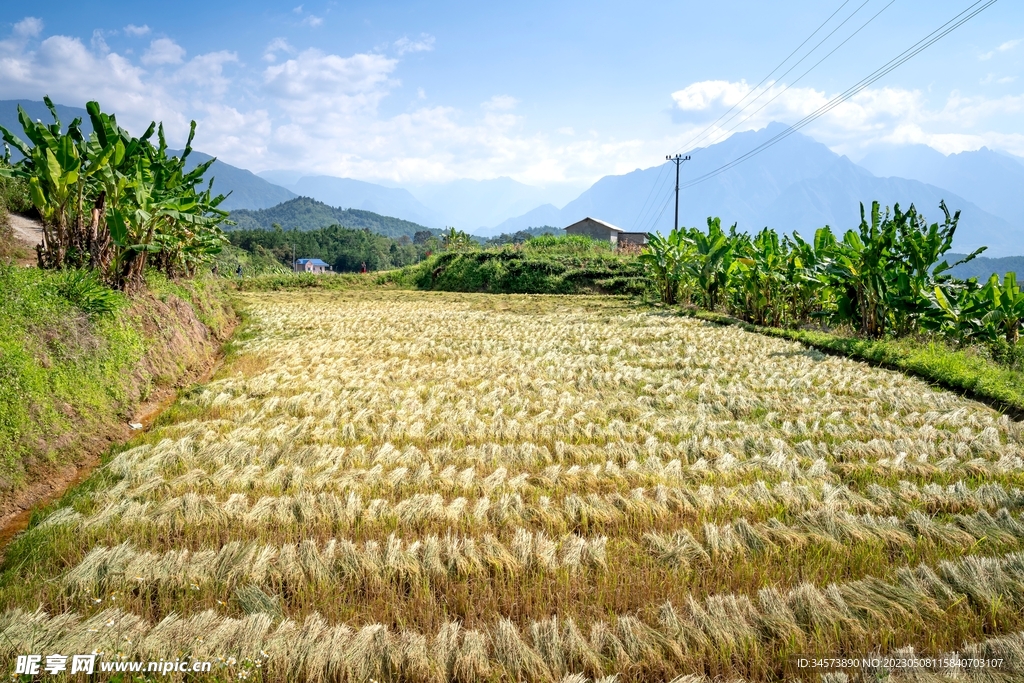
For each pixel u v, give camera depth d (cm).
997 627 351
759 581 389
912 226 1213
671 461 587
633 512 484
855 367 1024
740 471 579
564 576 390
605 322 1709
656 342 1355
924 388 874
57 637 322
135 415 762
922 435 672
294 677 306
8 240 1055
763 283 1634
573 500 496
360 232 11356
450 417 748
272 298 2603
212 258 1847
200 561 399
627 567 402
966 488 525
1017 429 688
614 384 936
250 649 313
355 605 366
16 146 886
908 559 421
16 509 495
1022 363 952
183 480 531
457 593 375
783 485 532
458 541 436
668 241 2227
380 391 880
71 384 648
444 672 306
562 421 727
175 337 1051
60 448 580
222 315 1622
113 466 551
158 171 1041
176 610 356
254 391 861
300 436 668
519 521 472
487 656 320
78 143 927
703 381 966
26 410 554
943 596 372
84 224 939
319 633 330
